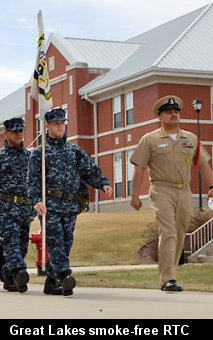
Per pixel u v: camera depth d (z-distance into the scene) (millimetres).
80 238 24266
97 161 38375
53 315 5617
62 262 7969
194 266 16203
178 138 8375
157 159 8344
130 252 21672
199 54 35125
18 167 8859
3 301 7090
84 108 39000
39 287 9922
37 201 8031
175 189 8344
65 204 8094
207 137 34438
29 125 43750
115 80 35812
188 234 21797
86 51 41000
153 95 33875
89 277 13648
